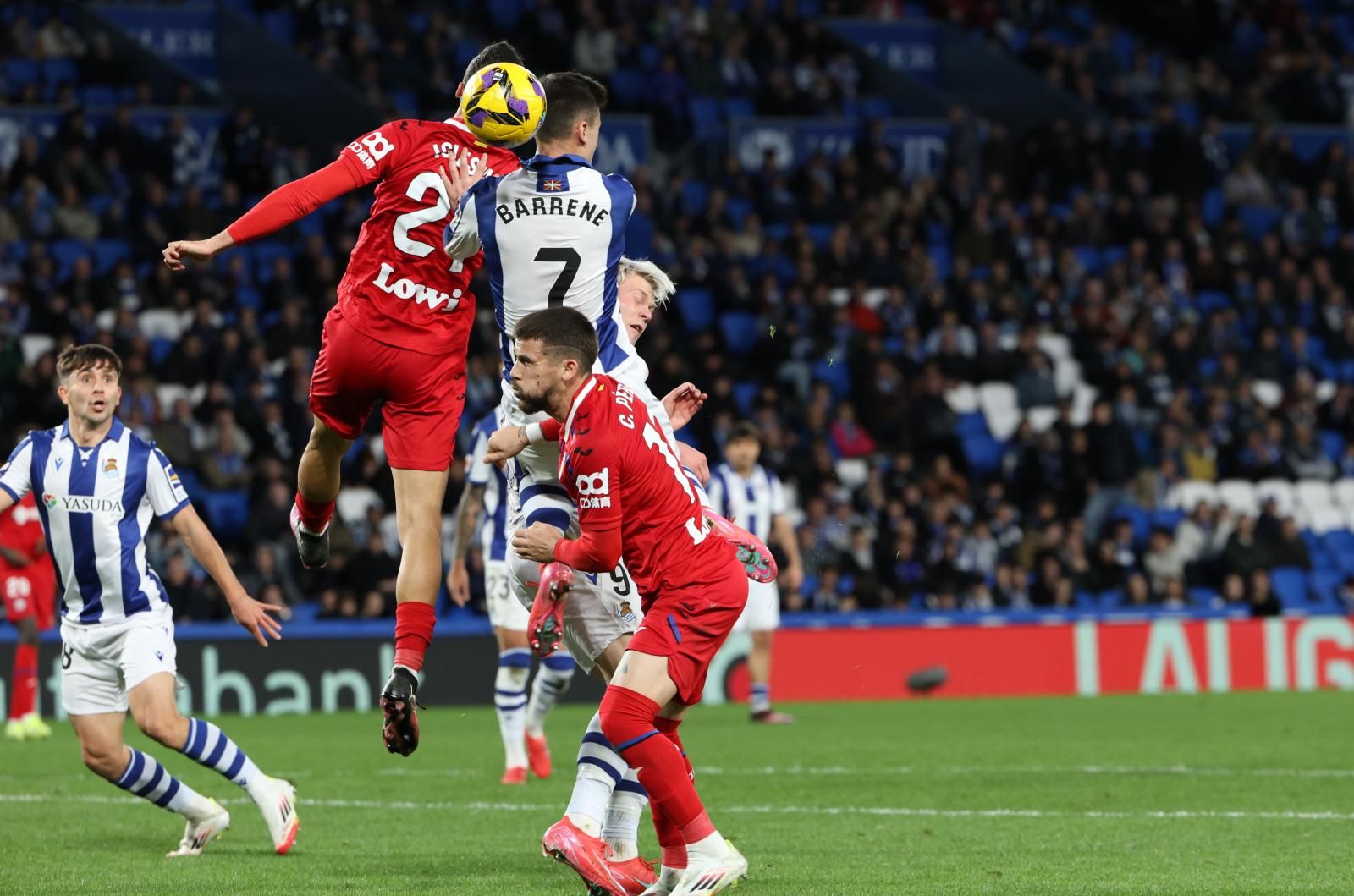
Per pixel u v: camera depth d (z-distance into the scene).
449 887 12.88
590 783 12.48
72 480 14.73
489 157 13.74
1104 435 43.66
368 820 17.41
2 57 51.62
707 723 30.05
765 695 30.00
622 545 11.90
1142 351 48.16
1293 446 47.16
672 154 54.44
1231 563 42.00
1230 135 60.50
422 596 13.60
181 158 48.59
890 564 39.00
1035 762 22.98
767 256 48.25
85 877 13.48
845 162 52.25
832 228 51.44
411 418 13.89
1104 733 27.53
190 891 12.67
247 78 53.94
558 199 13.03
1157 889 12.69
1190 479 45.81
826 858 14.45
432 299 13.74
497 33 55.06
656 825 12.22
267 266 46.22
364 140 13.43
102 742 14.79
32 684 28.00
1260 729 28.08
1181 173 55.59
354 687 33.56
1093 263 52.75
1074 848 15.09
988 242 51.31
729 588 11.94
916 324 47.97
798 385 44.34
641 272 15.43
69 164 46.00
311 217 47.62
